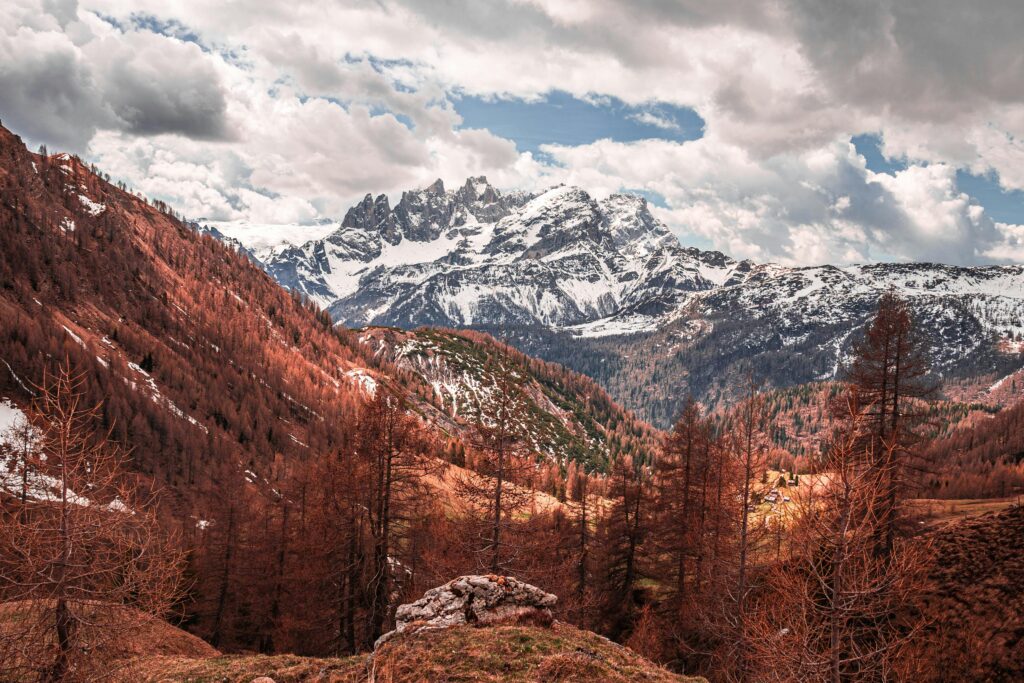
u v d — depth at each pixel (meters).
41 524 13.53
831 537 13.85
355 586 32.44
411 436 31.84
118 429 111.62
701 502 31.56
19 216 189.25
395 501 31.53
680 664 27.94
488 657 14.58
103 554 14.10
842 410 15.90
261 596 37.62
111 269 198.50
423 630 16.89
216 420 147.00
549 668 14.05
